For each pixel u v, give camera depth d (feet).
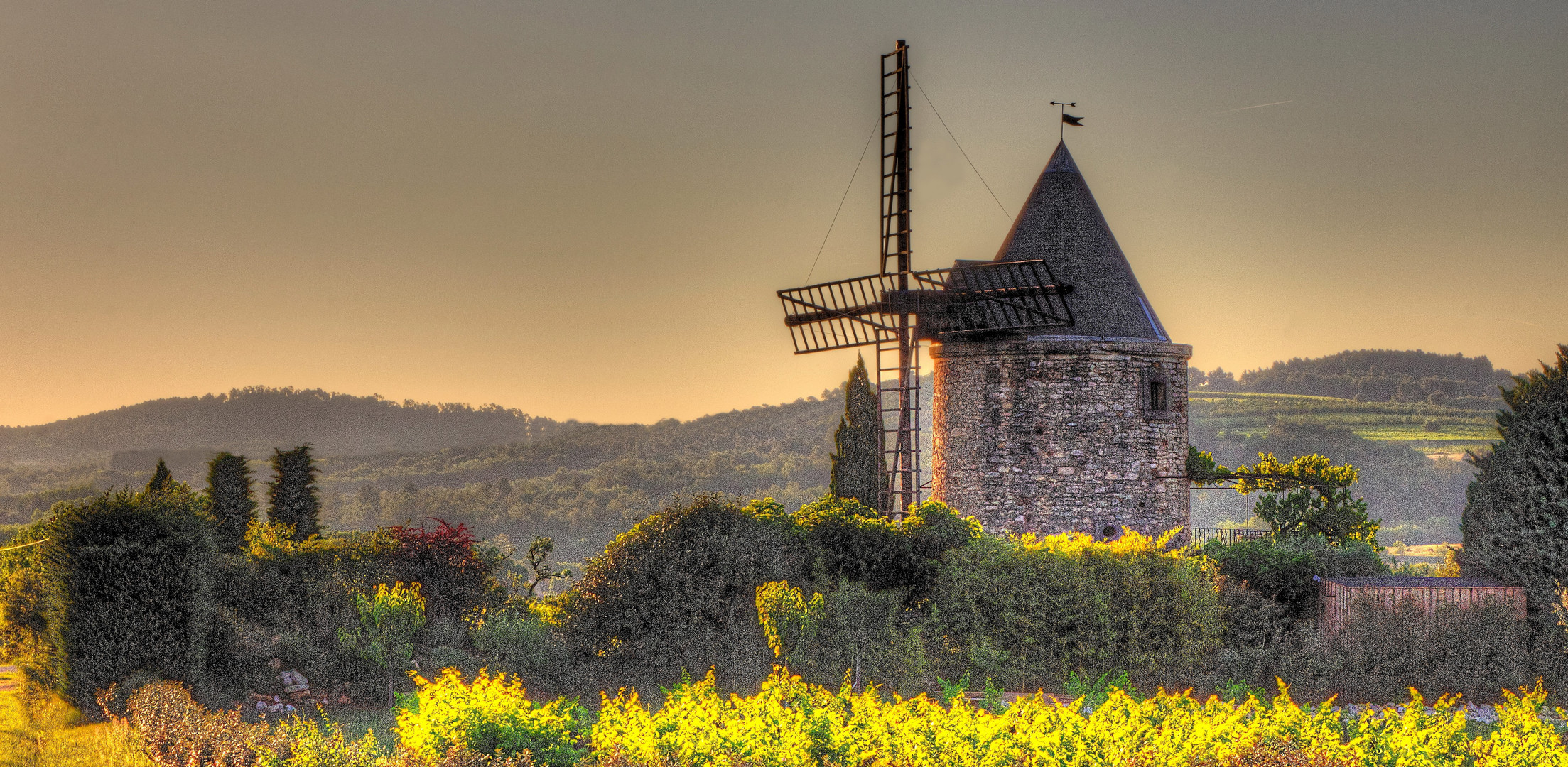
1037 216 344.08
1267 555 260.01
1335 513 373.81
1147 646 240.12
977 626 246.06
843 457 302.86
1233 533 339.57
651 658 244.01
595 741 177.17
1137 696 230.48
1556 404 245.24
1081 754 162.50
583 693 239.71
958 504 337.72
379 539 272.92
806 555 257.96
